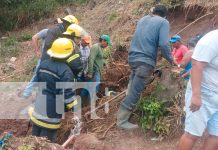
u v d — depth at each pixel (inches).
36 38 260.7
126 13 345.4
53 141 214.4
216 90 158.7
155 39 215.2
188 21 298.4
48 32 237.3
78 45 236.4
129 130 221.5
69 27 223.5
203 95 159.5
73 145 211.6
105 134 222.5
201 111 159.9
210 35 154.9
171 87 222.1
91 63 247.0
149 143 212.2
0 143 180.9
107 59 288.4
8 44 400.5
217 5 285.7
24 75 322.7
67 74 199.5
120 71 275.3
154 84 235.9
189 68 217.6
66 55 200.5
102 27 358.3
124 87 269.3
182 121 213.0
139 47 218.5
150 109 217.5
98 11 392.5
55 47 201.5
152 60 217.2
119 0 381.4
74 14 428.8
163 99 222.1
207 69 158.4
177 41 234.8
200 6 291.3
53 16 447.8
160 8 222.7
